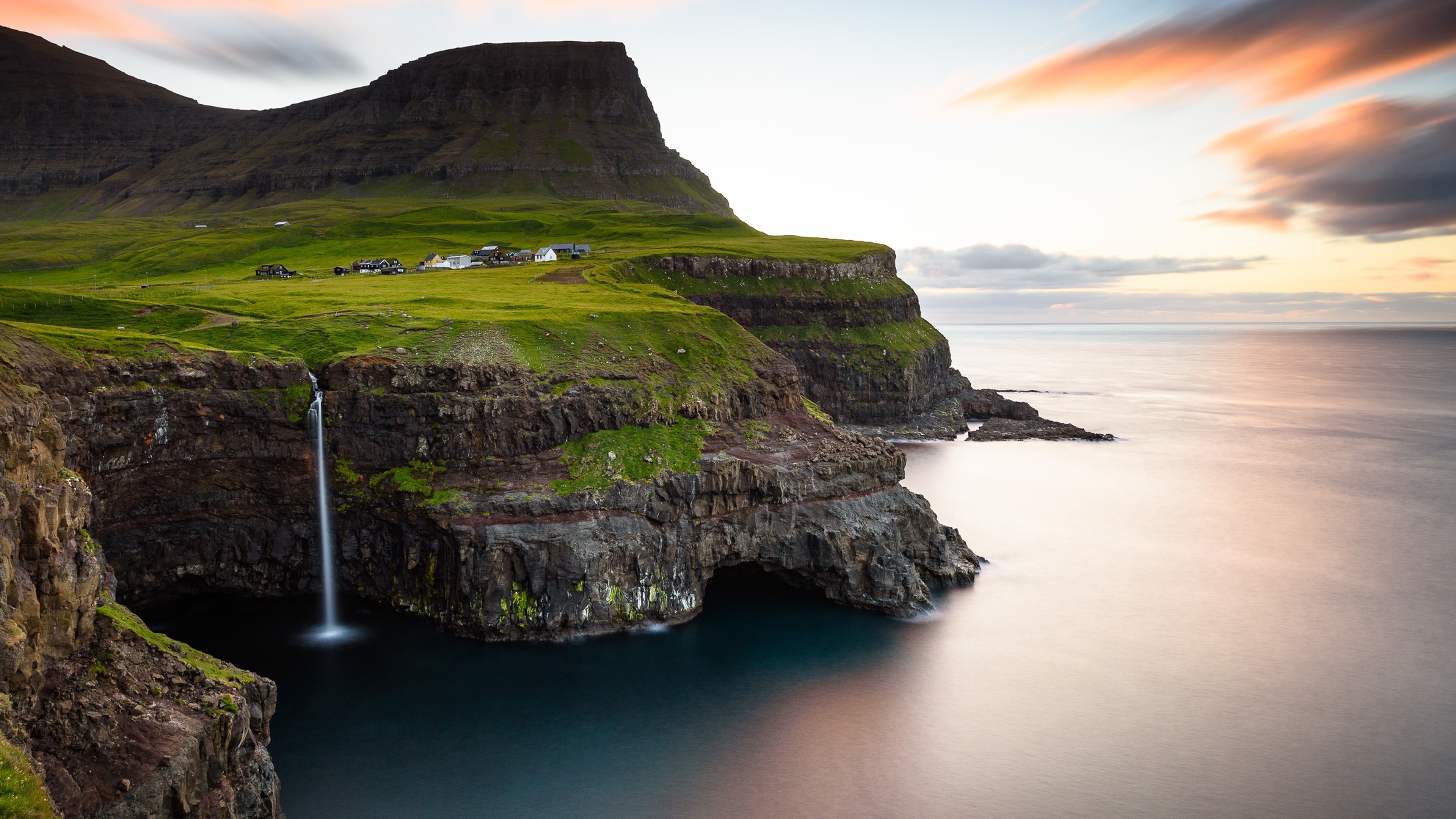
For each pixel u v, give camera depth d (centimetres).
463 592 7938
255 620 8219
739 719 6856
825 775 6150
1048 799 5944
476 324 9950
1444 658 8238
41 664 3912
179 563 7981
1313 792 6056
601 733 6575
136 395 7294
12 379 4359
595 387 9344
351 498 8544
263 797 4669
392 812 5531
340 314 10188
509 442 8700
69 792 3650
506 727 6594
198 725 4247
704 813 5669
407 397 8512
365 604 8706
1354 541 12162
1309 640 8656
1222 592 10044
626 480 8669
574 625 8138
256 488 8281
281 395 8281
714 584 9850
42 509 4050
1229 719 7056
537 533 8119
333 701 6869
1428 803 5925
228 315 10306
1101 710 7181
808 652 8100
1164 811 5831
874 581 9181
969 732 6788
